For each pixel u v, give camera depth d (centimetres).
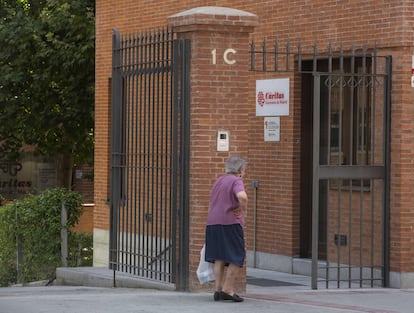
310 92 2447
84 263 3150
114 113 2191
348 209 2317
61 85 4147
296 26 2422
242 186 1780
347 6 2270
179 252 1970
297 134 2439
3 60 4172
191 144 1950
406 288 2125
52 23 4006
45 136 4381
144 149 2069
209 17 1934
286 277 2356
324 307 1753
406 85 2131
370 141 2255
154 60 2034
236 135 1966
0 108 4256
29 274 3027
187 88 1952
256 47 2541
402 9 2128
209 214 1808
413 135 2141
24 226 3027
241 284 1950
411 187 2138
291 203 2433
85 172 5672
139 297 1861
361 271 2120
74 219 3058
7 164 5594
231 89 1959
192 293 1936
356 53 2248
